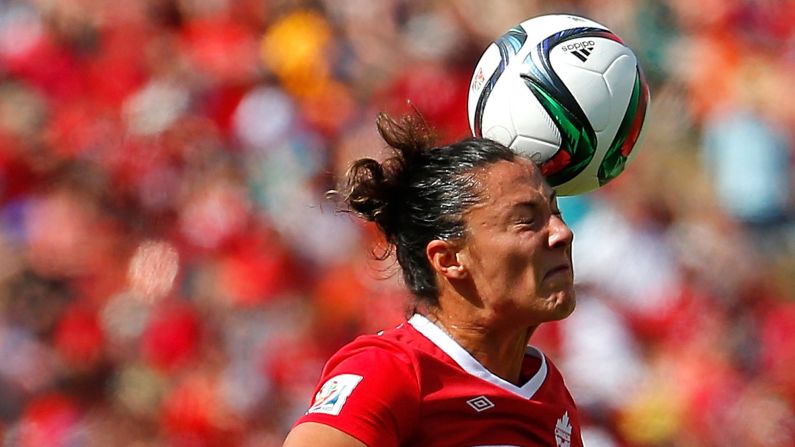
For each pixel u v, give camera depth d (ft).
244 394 100.42
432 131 40.16
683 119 115.14
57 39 132.87
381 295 101.09
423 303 39.60
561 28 44.09
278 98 118.62
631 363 95.40
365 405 36.65
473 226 38.32
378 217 39.75
